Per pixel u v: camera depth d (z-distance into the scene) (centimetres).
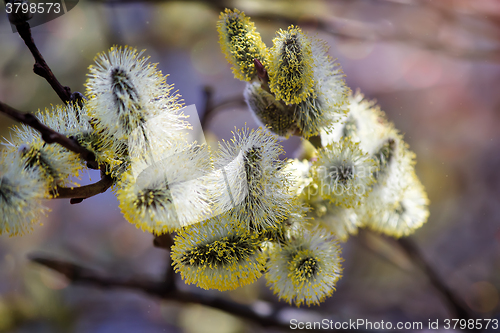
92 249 70
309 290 28
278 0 54
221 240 27
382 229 32
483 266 70
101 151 27
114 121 26
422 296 68
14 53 54
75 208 72
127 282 39
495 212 73
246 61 28
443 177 74
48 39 55
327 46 28
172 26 62
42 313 52
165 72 66
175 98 27
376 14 63
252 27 28
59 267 38
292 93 27
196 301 40
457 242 72
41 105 54
